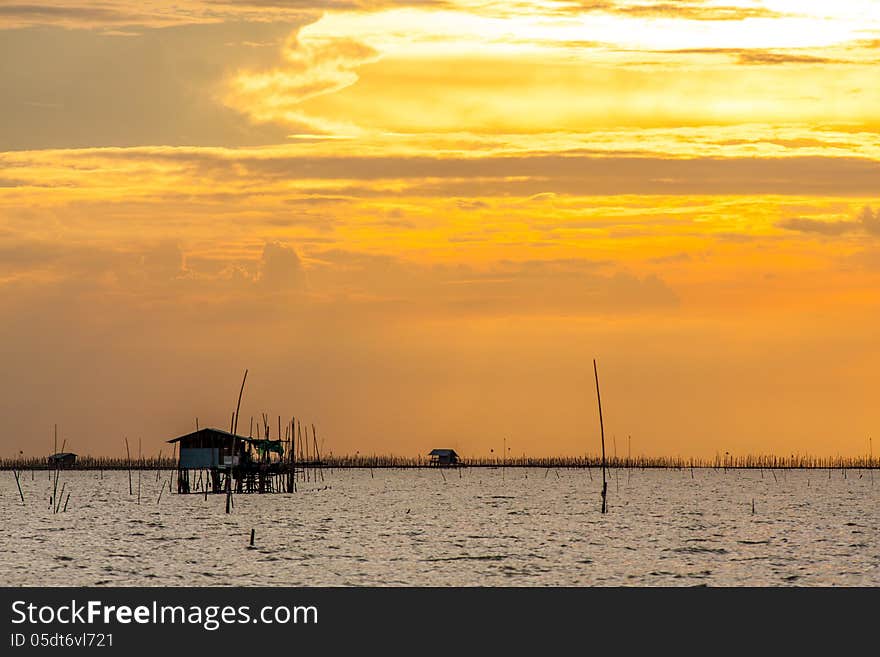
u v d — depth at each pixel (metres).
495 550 102.44
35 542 107.81
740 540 112.88
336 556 97.31
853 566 93.00
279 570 88.88
